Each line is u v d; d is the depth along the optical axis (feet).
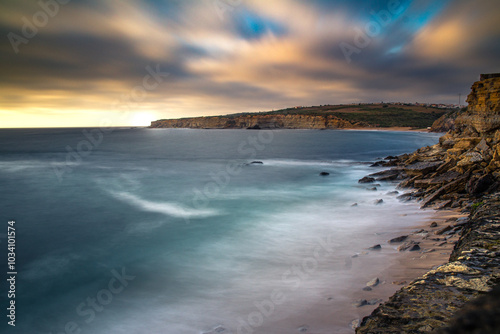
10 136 568.00
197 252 39.50
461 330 2.44
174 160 178.50
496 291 2.83
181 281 31.32
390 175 85.66
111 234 49.93
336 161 156.04
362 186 80.79
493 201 26.17
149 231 50.52
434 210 50.11
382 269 29.40
